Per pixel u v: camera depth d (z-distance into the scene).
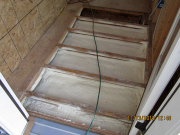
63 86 2.03
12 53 2.01
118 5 3.46
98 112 1.72
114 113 1.71
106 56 2.36
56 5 2.97
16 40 2.04
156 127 1.07
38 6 2.40
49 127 1.65
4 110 1.27
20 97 1.81
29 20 2.24
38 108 1.80
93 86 2.03
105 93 1.97
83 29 2.90
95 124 1.70
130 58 2.28
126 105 1.88
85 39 2.69
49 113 1.77
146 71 2.11
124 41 2.65
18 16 2.00
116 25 3.01
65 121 1.68
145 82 1.99
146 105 1.16
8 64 1.97
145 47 2.55
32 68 2.13
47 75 2.13
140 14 3.32
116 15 3.47
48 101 1.82
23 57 2.25
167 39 1.42
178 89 0.82
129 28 2.96
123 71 2.22
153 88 1.01
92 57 2.39
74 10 3.31
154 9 2.83
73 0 3.59
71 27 2.88
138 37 2.79
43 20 2.62
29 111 1.73
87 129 1.65
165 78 0.91
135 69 2.24
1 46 1.81
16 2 1.92
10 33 1.92
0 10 1.71
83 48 2.39
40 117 1.72
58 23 2.94
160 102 1.39
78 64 2.29
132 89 2.00
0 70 1.87
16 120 1.47
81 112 1.79
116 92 1.98
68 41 2.64
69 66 2.26
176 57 0.79
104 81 2.02
